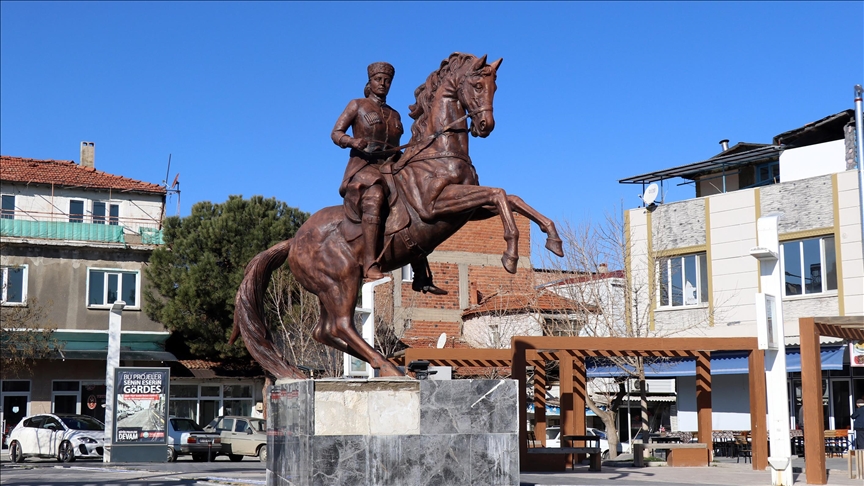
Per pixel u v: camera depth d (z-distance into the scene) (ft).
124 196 136.15
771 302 48.14
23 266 119.65
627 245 105.50
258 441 95.96
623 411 127.24
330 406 29.01
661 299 103.45
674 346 60.54
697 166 105.70
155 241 127.85
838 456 78.59
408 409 29.43
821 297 90.48
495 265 134.72
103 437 91.04
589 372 97.14
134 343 123.24
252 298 34.53
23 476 54.85
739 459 77.25
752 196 96.78
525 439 59.21
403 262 31.71
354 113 32.45
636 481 47.39
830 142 96.89
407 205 30.96
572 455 63.05
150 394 81.76
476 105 30.19
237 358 123.54
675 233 102.78
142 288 125.18
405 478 29.09
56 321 120.16
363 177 31.50
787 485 46.88
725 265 98.12
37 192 131.03
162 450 81.46
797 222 93.15
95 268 123.24
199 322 120.26
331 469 28.73
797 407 90.38
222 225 121.49
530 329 114.32
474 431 29.66
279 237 122.72
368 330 60.49
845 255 89.15
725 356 90.38
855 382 88.07
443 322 129.70
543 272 128.57
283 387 32.30
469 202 29.45
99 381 120.37
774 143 103.14
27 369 114.11
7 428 114.52
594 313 101.09
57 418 93.50
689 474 56.24
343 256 32.07
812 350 49.32
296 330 111.55
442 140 30.76
